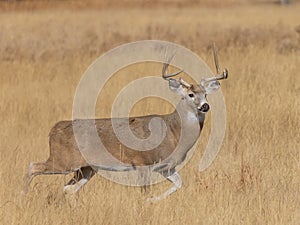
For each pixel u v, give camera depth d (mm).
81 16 128250
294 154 41969
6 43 86625
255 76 62188
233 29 97062
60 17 124500
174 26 104000
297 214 32969
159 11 145125
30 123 50812
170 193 36688
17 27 103750
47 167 36344
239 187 36312
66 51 83688
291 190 36438
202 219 32594
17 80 65062
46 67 71250
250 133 46500
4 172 38594
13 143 45469
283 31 93938
